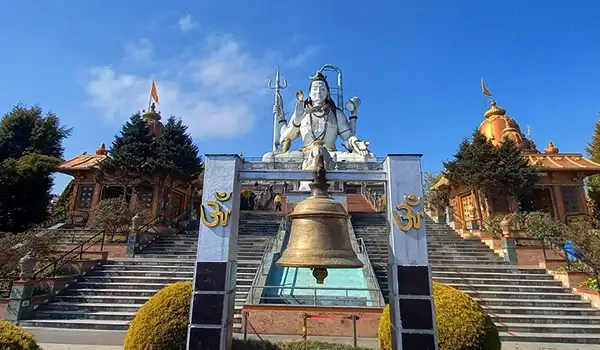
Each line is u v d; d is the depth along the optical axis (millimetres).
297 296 11461
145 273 14250
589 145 34656
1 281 12539
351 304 11039
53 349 8453
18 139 30641
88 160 27406
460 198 26516
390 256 5090
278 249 16109
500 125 33188
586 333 10320
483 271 14711
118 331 10289
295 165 5691
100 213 19453
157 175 23984
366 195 32031
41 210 25922
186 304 6039
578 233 15234
